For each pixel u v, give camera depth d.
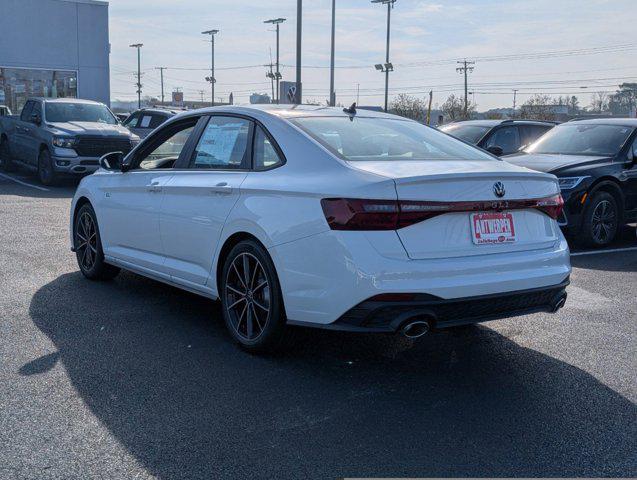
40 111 15.72
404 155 4.48
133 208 5.66
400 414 3.70
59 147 14.64
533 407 3.83
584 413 3.76
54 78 25.75
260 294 4.45
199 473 3.04
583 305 6.04
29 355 4.46
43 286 6.26
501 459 3.22
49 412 3.62
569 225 8.80
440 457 3.23
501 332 5.22
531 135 12.84
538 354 4.73
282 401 3.83
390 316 3.79
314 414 3.67
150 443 3.31
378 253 3.76
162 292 6.16
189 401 3.80
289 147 4.44
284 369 4.32
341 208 3.83
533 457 3.25
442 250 3.91
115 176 6.03
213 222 4.74
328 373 4.28
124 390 3.93
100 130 15.08
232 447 3.28
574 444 3.39
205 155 5.09
